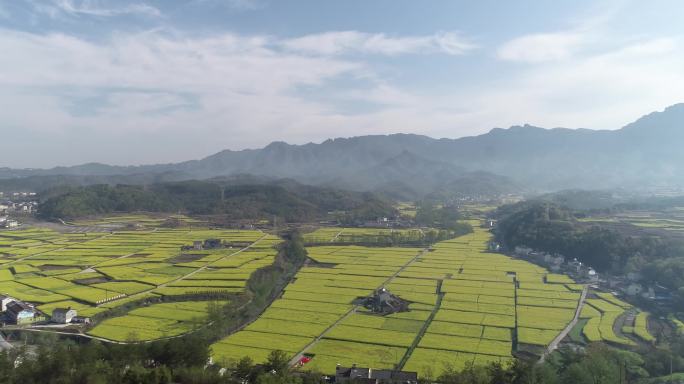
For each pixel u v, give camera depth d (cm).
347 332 18462
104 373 12912
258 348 16700
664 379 14175
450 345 17088
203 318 19250
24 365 13338
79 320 18862
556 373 14300
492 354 16275
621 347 17125
